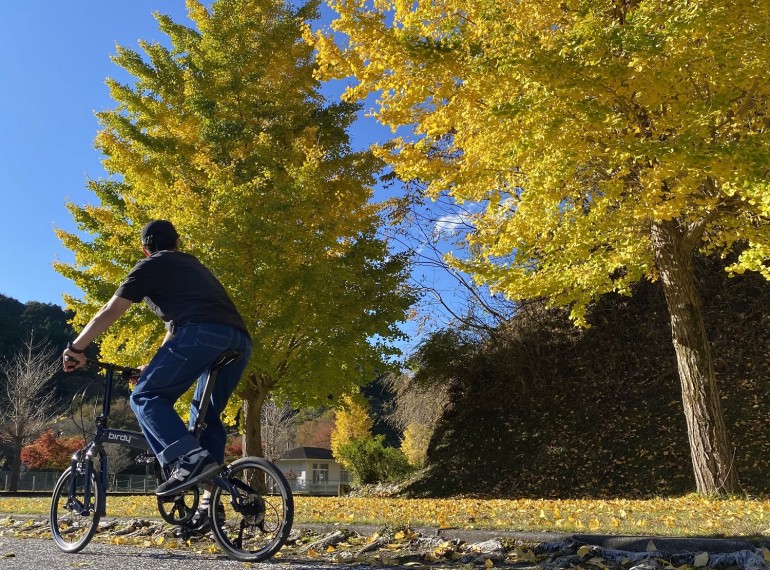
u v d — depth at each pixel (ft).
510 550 12.00
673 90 22.38
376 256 44.55
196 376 10.58
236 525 11.15
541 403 48.88
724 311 46.50
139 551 11.96
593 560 10.85
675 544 11.20
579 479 41.47
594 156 25.39
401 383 58.13
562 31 24.98
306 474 185.98
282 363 43.39
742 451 37.19
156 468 11.45
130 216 40.75
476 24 24.23
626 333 48.55
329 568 10.20
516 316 52.80
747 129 24.61
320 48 27.55
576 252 26.40
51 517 12.30
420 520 15.34
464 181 28.25
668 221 28.73
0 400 118.01
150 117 45.03
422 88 25.53
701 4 20.17
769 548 10.84
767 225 26.40
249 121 45.96
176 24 48.47
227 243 37.14
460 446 49.57
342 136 46.60
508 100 23.40
